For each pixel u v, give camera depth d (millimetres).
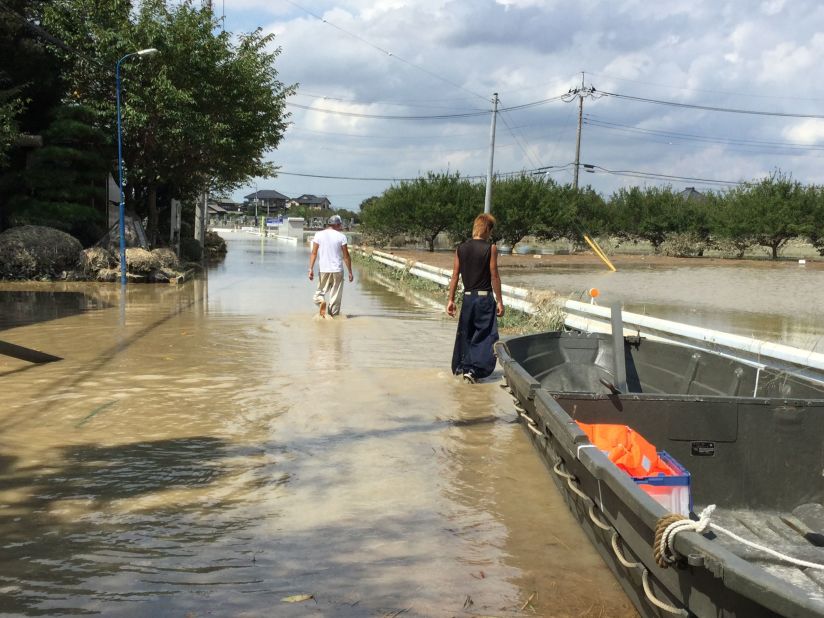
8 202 22609
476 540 3977
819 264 41094
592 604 3324
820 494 4387
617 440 4074
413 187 45969
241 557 3705
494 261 7816
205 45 23844
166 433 5762
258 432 5840
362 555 3764
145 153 24875
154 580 3447
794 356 7012
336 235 12656
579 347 6805
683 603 2582
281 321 12320
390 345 10062
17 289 17719
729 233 47281
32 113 24406
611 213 54500
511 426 6160
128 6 24328
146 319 12430
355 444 5594
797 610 1882
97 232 23844
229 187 35188
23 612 3137
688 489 3648
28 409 6387
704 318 14695
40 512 4203
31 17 24141
